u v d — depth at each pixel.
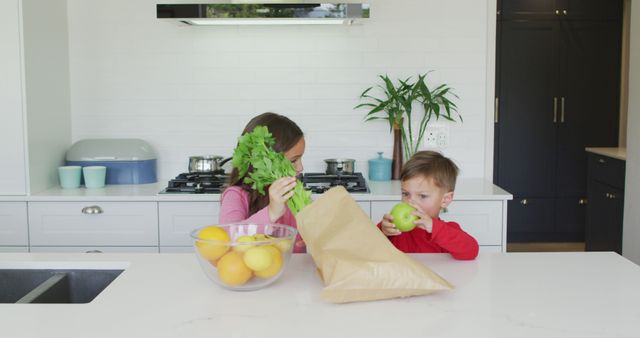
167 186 3.35
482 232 3.09
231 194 1.99
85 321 1.23
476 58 3.51
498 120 4.95
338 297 1.29
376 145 3.56
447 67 3.51
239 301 1.33
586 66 4.89
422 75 3.51
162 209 3.08
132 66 3.50
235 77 3.51
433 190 2.03
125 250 3.11
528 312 1.27
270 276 1.38
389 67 3.51
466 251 1.63
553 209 5.04
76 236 3.10
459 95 3.53
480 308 1.29
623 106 5.00
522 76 4.90
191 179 3.30
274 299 1.34
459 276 1.51
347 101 3.53
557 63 4.89
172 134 3.55
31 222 3.10
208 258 1.37
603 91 4.92
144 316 1.25
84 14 3.47
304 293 1.38
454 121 3.54
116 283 1.46
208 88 3.52
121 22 3.48
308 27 3.48
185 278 1.50
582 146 4.97
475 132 3.55
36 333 1.17
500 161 4.98
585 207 5.04
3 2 3.01
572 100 4.92
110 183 3.40
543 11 4.84
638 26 3.67
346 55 3.50
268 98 3.53
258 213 1.59
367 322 1.21
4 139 3.07
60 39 3.39
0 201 3.09
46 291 1.54
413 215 1.65
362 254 1.32
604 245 4.25
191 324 1.21
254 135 1.56
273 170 1.56
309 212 1.40
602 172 4.27
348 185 3.17
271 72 3.51
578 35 4.87
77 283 1.65
